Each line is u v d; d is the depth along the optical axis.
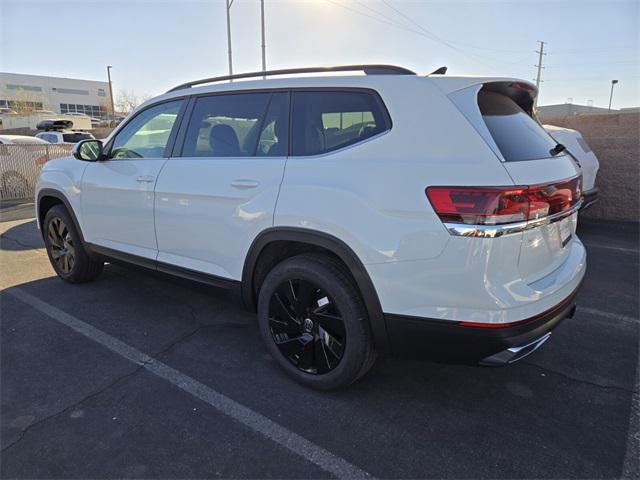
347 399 2.70
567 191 2.43
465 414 2.56
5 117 36.69
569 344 3.37
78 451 2.26
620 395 2.75
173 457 2.22
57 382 2.85
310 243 2.56
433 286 2.19
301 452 2.26
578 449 2.29
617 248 5.90
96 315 3.85
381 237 2.29
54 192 4.36
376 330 2.43
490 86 2.52
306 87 2.78
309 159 2.64
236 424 2.47
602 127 10.97
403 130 2.37
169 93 3.57
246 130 3.01
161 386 2.82
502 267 2.10
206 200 3.06
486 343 2.14
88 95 82.38
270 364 3.09
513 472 2.14
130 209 3.63
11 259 5.54
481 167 2.12
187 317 3.84
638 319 3.79
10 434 2.38
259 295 2.91
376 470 2.15
